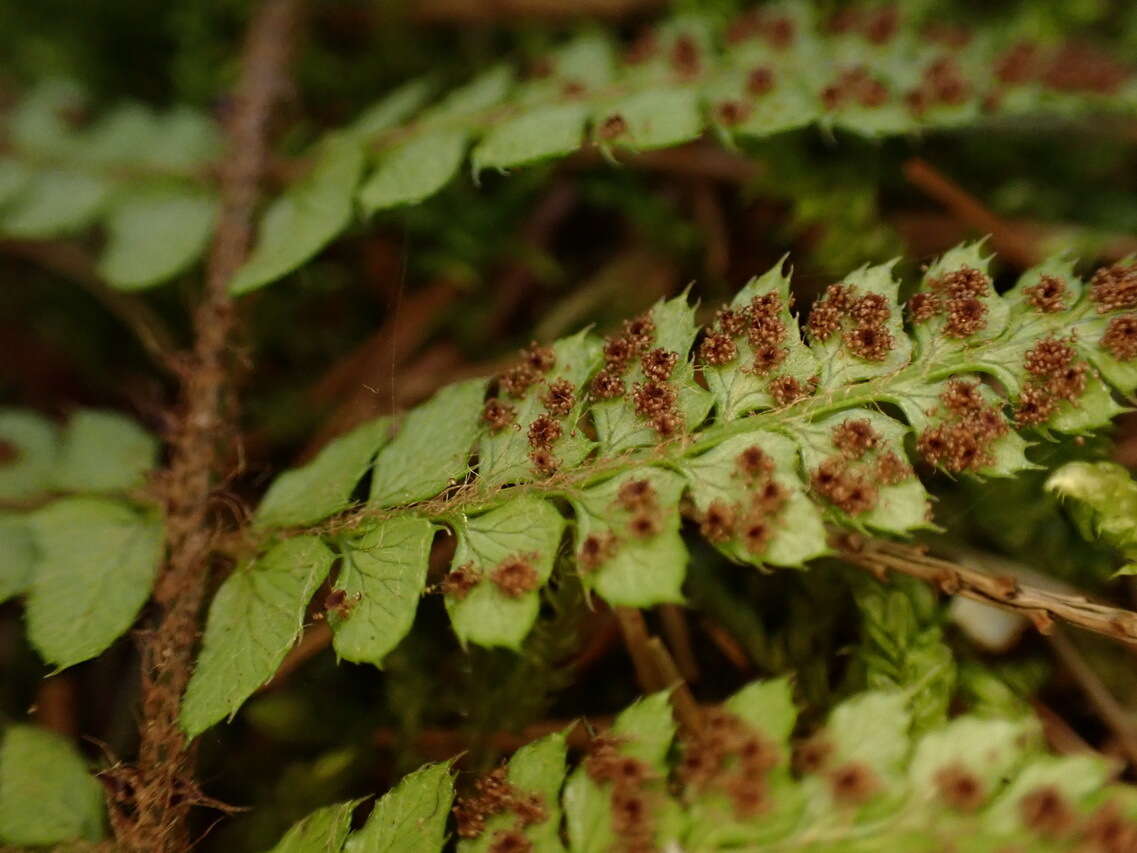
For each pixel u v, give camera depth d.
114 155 0.10
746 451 0.08
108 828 0.08
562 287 0.11
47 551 0.09
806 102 0.09
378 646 0.08
